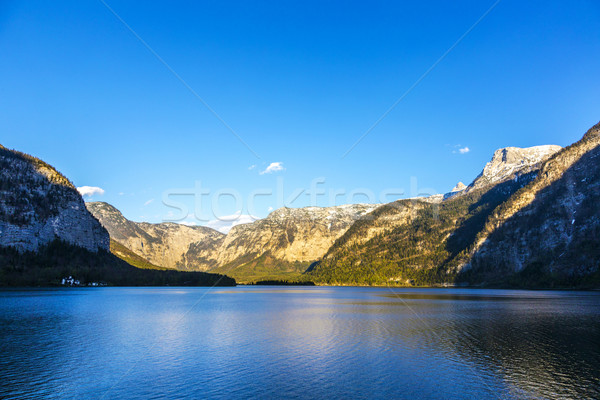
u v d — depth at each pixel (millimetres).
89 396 47250
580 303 171125
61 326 96875
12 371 57031
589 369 57156
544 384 50750
